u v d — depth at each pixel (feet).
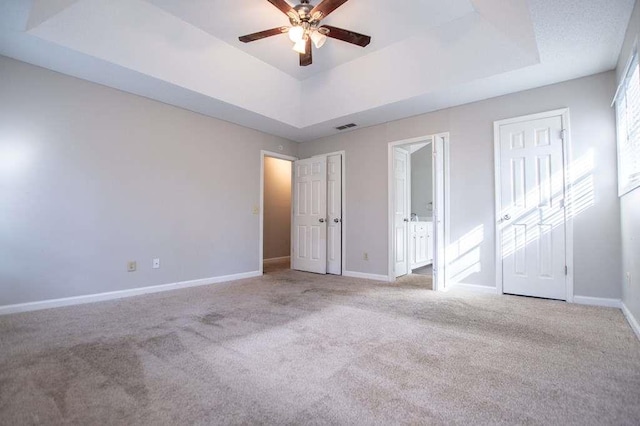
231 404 4.46
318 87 13.65
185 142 12.70
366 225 14.98
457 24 9.62
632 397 4.62
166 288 12.00
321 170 16.56
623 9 6.88
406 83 11.48
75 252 9.81
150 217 11.62
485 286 11.68
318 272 16.30
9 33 7.57
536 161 10.77
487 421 4.07
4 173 8.61
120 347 6.46
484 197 11.78
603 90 9.71
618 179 9.23
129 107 11.09
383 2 8.90
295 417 4.16
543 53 8.61
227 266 14.19
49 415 4.19
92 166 10.20
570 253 10.11
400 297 10.89
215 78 11.30
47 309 9.17
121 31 8.83
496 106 11.59
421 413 4.25
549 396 4.66
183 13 9.35
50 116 9.38
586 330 7.46
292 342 6.76
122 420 4.08
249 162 15.25
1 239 8.55
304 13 8.34
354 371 5.46
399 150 15.17
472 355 6.10
